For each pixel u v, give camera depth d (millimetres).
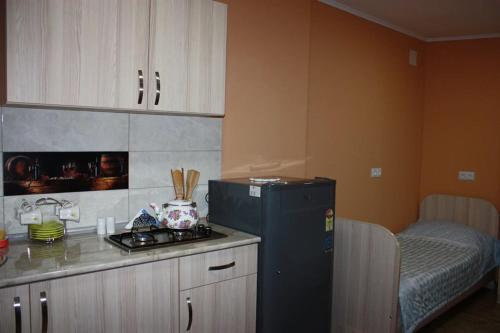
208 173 2666
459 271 3318
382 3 3447
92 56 1862
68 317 1626
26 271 1560
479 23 3945
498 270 3980
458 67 4457
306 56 3189
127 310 1774
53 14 1752
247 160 2871
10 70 1670
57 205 2105
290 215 2268
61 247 1903
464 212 4402
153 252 1844
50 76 1761
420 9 3580
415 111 4539
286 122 3094
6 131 1946
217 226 2453
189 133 2561
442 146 4586
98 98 1891
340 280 2750
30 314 1542
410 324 2688
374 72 3955
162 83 2086
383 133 4133
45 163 2059
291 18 3062
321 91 3451
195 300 1979
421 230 4148
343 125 3682
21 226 2020
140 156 2373
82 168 2174
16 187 1989
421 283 2879
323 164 3521
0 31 1825
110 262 1690
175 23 2115
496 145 4270
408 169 4520
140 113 2322
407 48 4328
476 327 3314
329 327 2564
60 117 2090
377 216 4145
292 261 2301
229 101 2738
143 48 2012
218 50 2303
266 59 2924
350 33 3662
